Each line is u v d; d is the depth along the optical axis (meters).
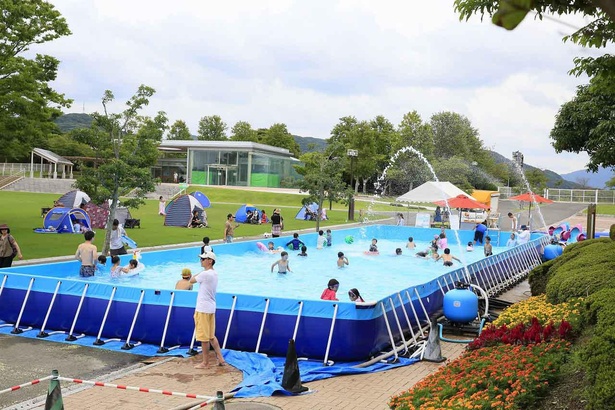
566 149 18.36
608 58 8.09
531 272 15.70
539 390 7.04
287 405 7.83
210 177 77.06
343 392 8.45
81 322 11.61
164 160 84.31
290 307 10.37
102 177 19.67
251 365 9.68
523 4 1.42
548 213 57.19
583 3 4.47
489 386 7.08
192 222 33.88
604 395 5.60
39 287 12.09
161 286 15.95
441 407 6.57
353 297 11.63
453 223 37.72
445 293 13.86
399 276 19.92
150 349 10.73
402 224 36.59
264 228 35.41
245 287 17.11
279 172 81.94
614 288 8.97
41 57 26.55
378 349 10.51
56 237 25.95
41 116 26.12
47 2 26.00
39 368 9.36
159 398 7.99
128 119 20.69
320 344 10.14
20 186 67.69
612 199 73.31
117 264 16.31
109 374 9.15
